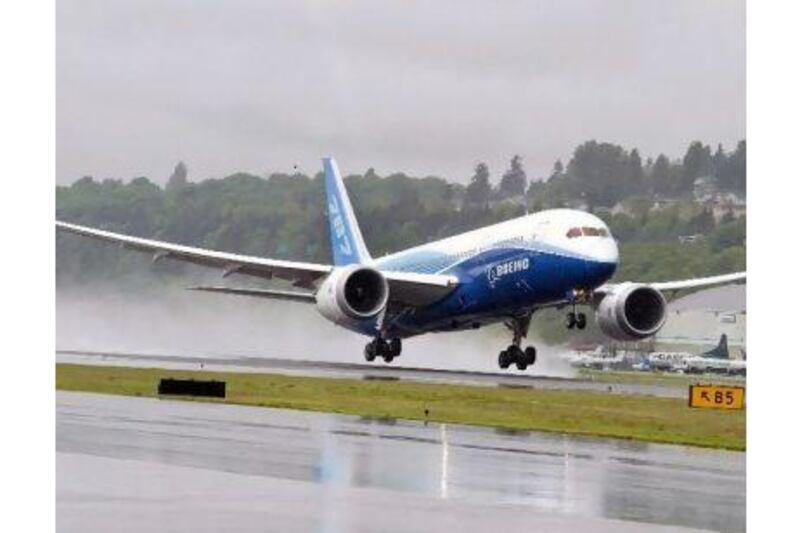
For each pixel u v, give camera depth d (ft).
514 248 456.45
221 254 503.61
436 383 415.23
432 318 507.71
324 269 506.89
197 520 134.82
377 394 340.80
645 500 155.02
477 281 475.31
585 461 194.29
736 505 152.25
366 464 181.06
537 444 219.20
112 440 204.03
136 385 342.44
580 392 388.98
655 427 263.08
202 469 171.22
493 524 136.87
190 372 424.05
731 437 241.96
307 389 352.28
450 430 240.53
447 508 146.10
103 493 150.71
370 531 130.72
